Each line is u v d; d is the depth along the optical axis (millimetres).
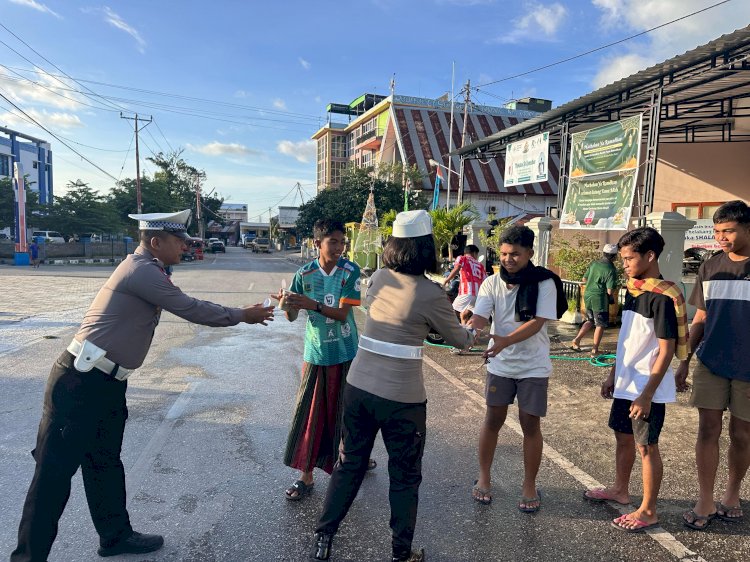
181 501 3355
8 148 52000
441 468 3885
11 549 2801
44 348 7410
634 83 10422
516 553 2865
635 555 2846
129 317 2566
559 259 10859
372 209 17812
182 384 5863
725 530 3086
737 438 3098
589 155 11297
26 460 3871
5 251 31672
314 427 3367
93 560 2770
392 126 36000
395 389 2578
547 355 3256
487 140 17203
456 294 8703
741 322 2984
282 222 74750
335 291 3344
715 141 15484
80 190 36188
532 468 3271
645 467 3031
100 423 2670
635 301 3068
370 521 3186
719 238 3068
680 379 3320
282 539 2963
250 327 9516
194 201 60312
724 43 8312
